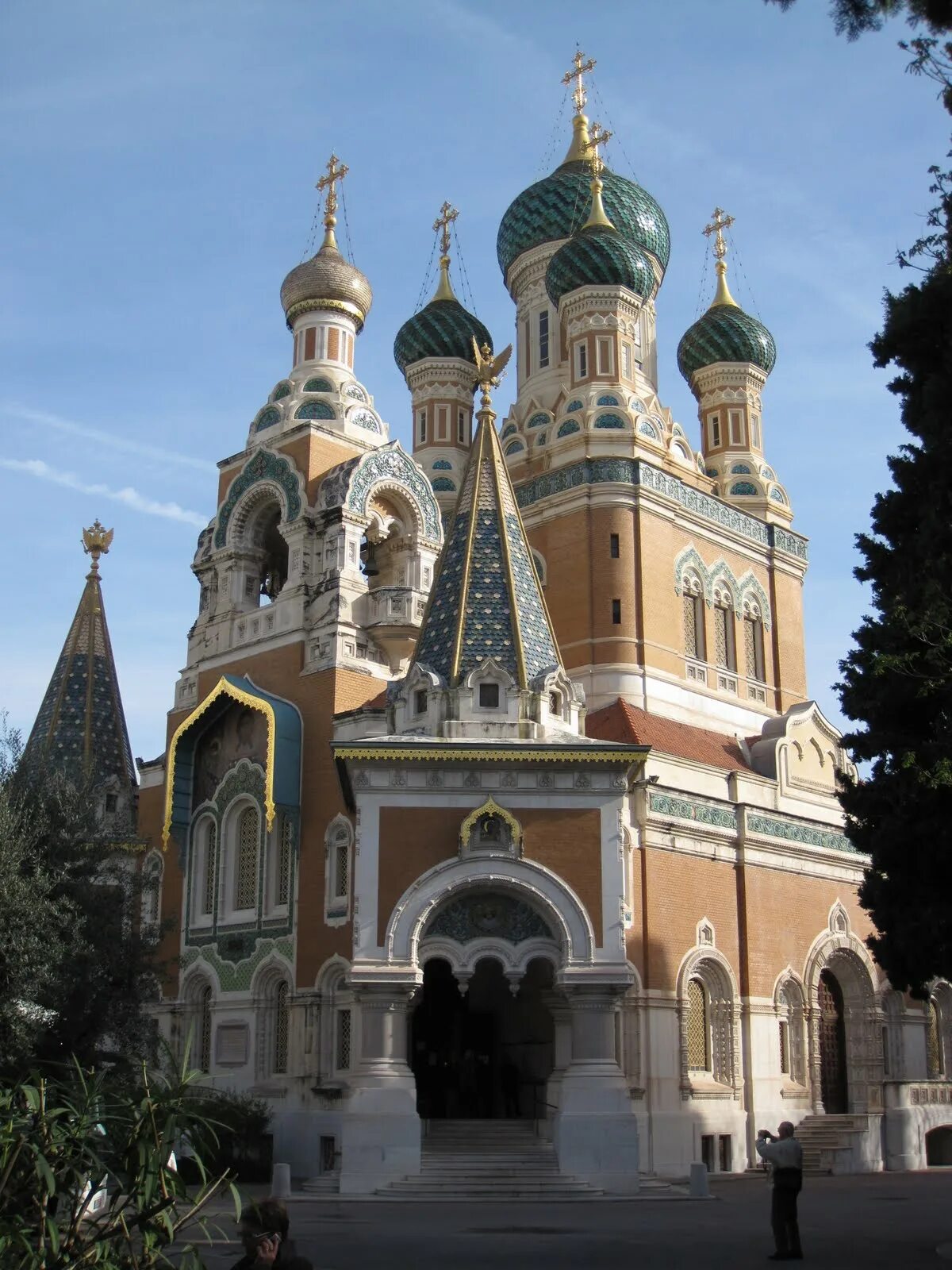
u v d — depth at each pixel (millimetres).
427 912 30000
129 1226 10539
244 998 38562
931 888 22984
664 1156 34000
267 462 43312
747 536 49812
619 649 43188
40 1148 10594
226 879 40562
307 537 41281
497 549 34438
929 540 22578
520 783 31156
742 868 39156
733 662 47875
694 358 54781
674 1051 35250
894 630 23141
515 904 30828
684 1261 19688
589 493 45000
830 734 45750
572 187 53219
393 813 30750
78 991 30172
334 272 46969
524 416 50219
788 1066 39875
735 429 53594
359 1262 19250
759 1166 36969
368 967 29578
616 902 30391
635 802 36125
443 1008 37000
